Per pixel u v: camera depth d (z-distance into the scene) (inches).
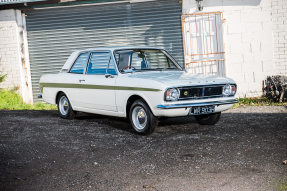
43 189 150.2
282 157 181.9
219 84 239.8
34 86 467.2
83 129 265.7
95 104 275.1
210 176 159.5
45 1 437.1
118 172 169.6
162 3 431.8
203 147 206.8
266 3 407.2
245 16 411.2
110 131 257.9
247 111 331.3
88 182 157.4
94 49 285.9
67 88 301.1
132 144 219.5
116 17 442.9
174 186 149.6
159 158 189.3
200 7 414.0
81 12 447.8
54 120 305.6
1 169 175.5
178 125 274.8
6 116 326.3
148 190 146.2
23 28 457.4
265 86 412.8
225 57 418.3
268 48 411.5
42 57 461.1
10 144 222.2
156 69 269.3
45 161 189.0
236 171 164.6
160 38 437.4
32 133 252.4
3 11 449.7
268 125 259.1
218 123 277.0
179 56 435.8
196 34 422.9
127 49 271.9
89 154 200.4
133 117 245.6
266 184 147.6
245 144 209.3
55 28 454.6
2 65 456.1
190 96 229.3
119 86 249.9
